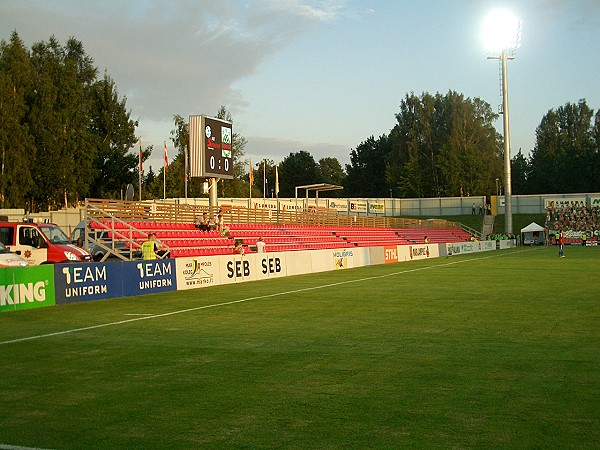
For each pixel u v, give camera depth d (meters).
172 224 36.84
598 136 117.69
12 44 59.78
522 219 91.44
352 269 38.34
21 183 56.97
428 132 115.38
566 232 81.19
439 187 112.44
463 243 60.03
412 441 6.24
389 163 123.81
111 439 6.45
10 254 20.70
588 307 17.16
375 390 8.31
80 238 30.92
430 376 9.09
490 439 6.27
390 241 63.03
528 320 14.78
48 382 9.01
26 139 57.59
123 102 71.56
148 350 11.50
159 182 81.75
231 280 28.20
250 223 46.62
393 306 18.08
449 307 17.58
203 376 9.29
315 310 17.45
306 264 35.28
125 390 8.49
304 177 136.38
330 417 7.11
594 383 8.55
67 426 6.92
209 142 38.56
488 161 114.88
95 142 66.94
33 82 60.94
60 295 19.62
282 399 7.92
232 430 6.69
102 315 16.80
